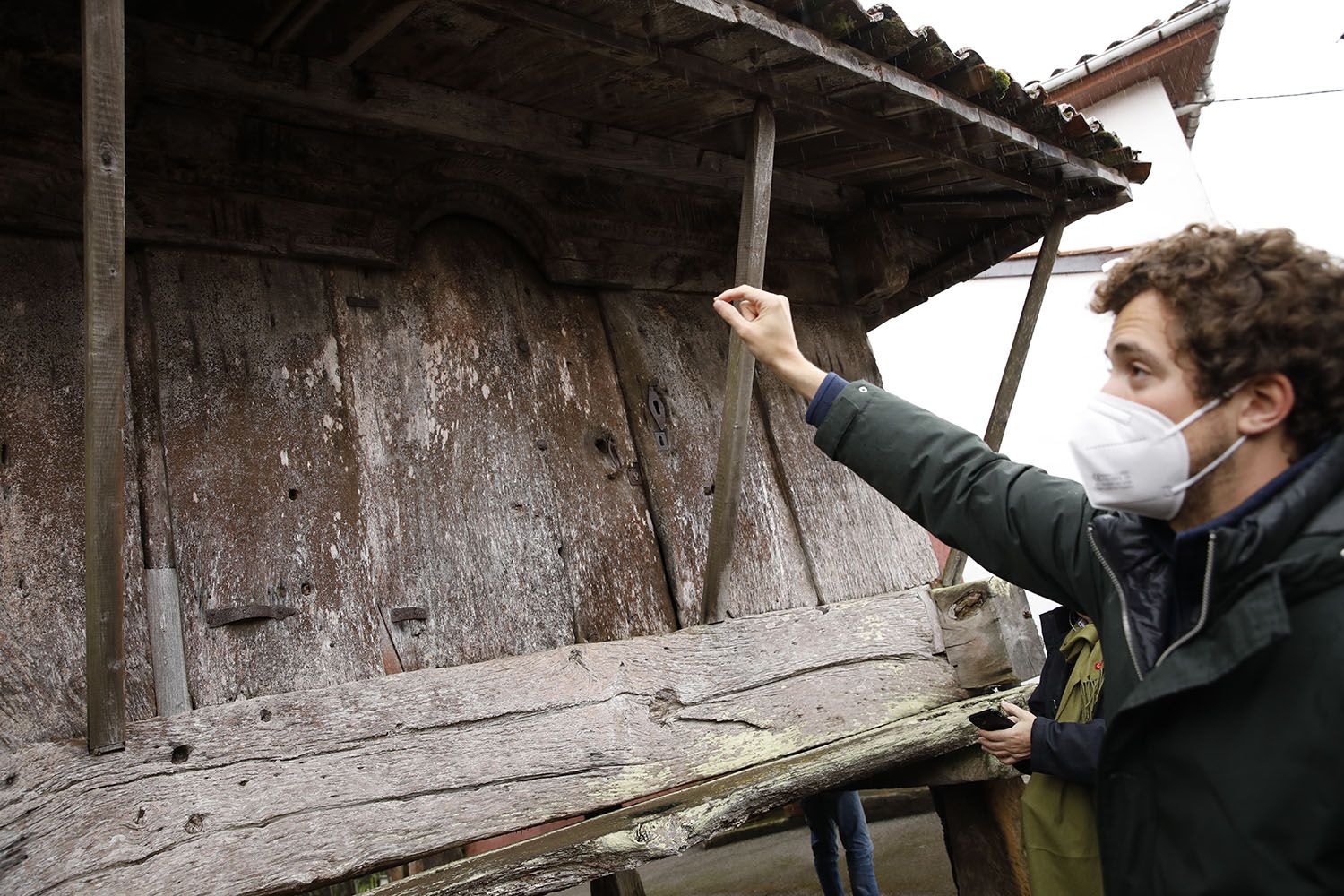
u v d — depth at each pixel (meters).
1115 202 4.27
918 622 3.74
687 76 2.72
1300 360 0.96
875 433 1.44
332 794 2.35
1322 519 0.95
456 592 2.81
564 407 3.26
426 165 3.06
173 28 2.50
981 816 3.54
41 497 2.22
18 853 1.92
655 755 2.92
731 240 3.93
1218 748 0.95
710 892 6.59
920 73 3.07
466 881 2.21
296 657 2.47
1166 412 1.02
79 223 2.40
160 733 2.16
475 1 2.27
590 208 3.50
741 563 3.48
